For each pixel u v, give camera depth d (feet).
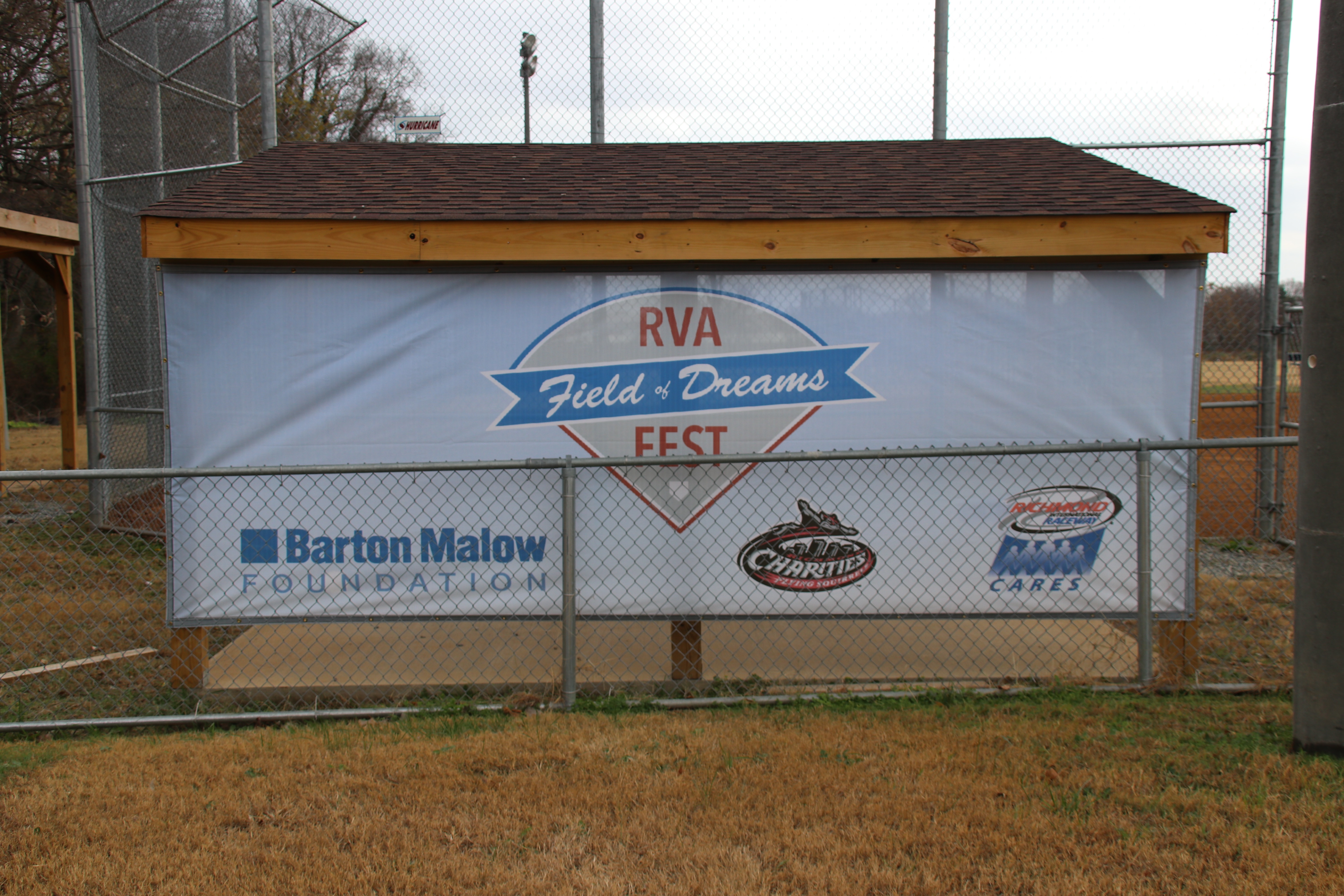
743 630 16.51
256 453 14.48
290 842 9.80
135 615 19.13
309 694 14.33
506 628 16.98
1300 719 11.59
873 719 13.10
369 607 14.57
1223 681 14.62
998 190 15.23
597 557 14.71
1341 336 11.00
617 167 17.22
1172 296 14.43
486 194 15.33
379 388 14.56
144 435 27.66
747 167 17.22
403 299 14.48
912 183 15.80
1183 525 14.55
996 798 10.58
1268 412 25.68
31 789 11.06
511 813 10.36
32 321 96.58
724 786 10.94
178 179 27.04
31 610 19.43
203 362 14.33
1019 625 16.90
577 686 14.38
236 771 11.50
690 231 13.99
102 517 27.27
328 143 18.13
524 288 14.57
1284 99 24.98
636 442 14.75
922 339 14.56
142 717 13.51
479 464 13.29
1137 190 14.84
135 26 27.09
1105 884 8.82
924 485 14.62
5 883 9.01
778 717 13.26
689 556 14.71
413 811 10.46
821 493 14.67
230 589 14.47
